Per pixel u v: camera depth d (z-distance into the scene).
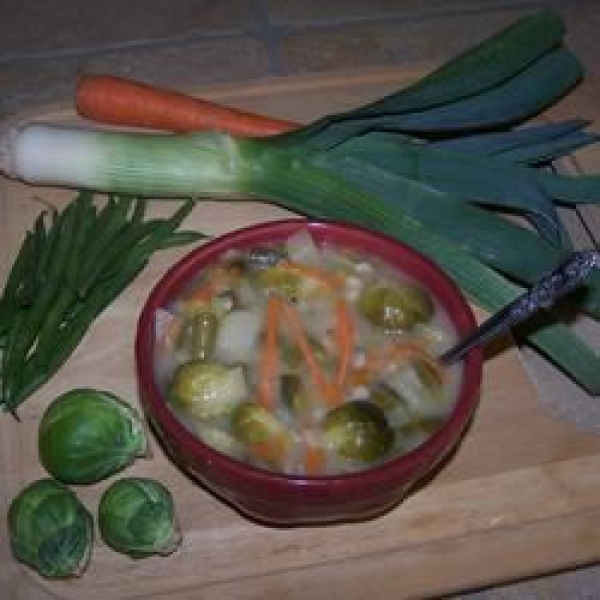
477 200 0.66
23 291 0.62
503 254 0.64
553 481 0.58
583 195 0.68
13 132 0.69
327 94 0.76
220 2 0.94
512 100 0.70
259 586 0.54
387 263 0.59
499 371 0.62
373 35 0.92
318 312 0.56
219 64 0.90
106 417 0.55
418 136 0.71
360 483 0.49
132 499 0.53
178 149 0.68
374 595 0.54
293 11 0.94
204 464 0.50
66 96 0.87
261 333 0.55
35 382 0.59
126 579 0.53
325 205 0.66
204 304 0.56
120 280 0.63
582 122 0.72
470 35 0.93
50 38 0.91
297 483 0.49
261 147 0.68
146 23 0.93
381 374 0.54
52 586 0.53
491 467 0.58
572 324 0.67
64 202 0.69
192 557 0.54
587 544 0.57
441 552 0.56
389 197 0.66
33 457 0.57
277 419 0.52
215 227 0.68
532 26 0.69
